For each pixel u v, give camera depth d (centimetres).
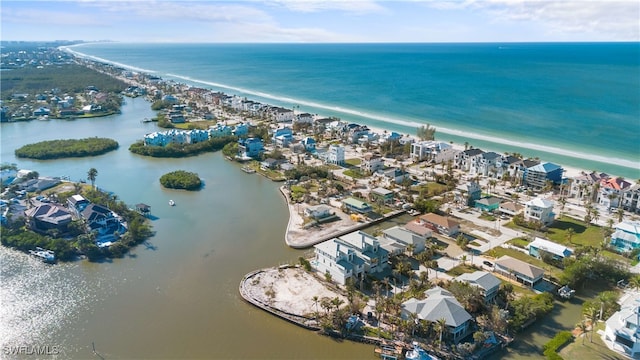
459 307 8156
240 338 8219
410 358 7369
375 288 9412
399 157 19688
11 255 11281
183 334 8331
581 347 7688
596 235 12000
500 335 8044
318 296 9338
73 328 8538
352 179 16888
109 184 16950
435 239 11956
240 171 18775
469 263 10619
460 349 7531
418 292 9144
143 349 7962
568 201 14538
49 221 12131
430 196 15038
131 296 9544
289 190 15775
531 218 12762
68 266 10756
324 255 10100
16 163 19838
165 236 12412
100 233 12169
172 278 10238
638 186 13638
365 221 13100
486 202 13950
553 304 9012
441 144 19688
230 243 11981
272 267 10625
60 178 17275
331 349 7906
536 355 7625
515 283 9731
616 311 8362
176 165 19750
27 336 8325
